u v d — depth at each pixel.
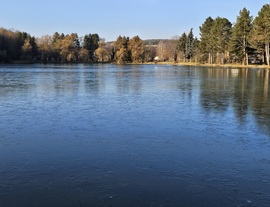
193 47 131.75
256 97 25.39
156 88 32.19
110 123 15.91
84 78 46.16
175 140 13.08
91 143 12.58
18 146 12.20
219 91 29.58
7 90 29.55
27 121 16.25
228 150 11.85
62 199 8.02
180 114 18.33
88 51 153.50
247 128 15.10
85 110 19.31
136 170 9.86
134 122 16.19
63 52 139.62
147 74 57.75
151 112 18.81
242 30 82.69
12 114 17.98
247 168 10.10
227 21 95.38
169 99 24.19
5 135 13.67
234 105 21.45
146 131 14.45
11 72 61.03
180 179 9.21
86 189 8.56
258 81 40.22
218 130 14.73
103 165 10.27
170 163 10.48
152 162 10.56
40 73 58.34
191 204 7.79
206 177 9.37
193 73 60.22
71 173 9.62
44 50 135.75
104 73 60.53
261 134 14.06
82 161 10.62
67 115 17.78
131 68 88.06
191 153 11.48
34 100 23.34
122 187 8.68
